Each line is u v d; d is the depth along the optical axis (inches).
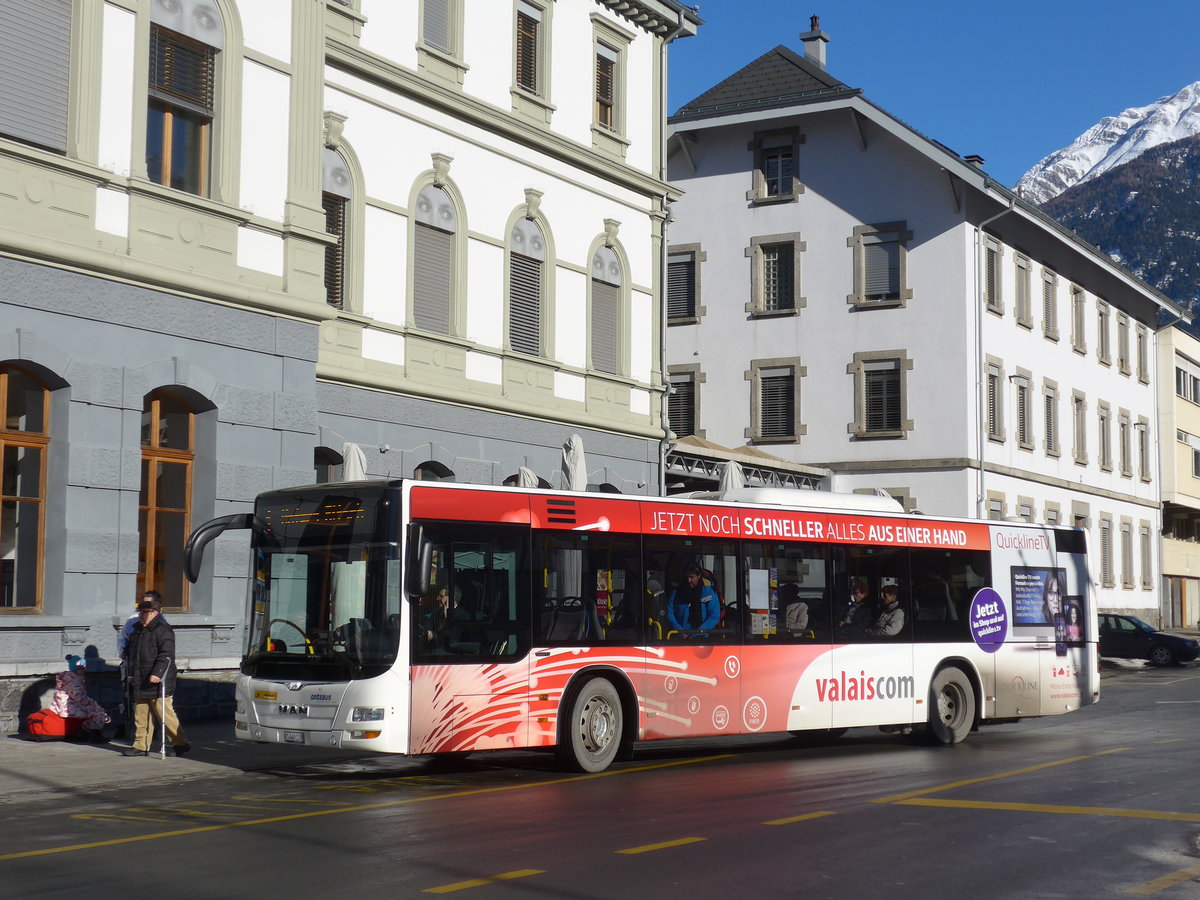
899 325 1768.0
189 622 784.3
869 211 1793.8
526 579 610.2
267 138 830.5
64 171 712.4
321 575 585.3
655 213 1254.9
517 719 598.5
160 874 375.9
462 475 1026.7
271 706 583.8
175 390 780.0
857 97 1761.8
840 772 618.5
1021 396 1889.8
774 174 1866.4
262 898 346.0
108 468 732.7
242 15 815.1
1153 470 2431.1
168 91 777.6
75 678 698.2
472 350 1043.3
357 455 838.5
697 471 1422.2
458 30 1035.3
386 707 561.3
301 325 847.1
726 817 476.7
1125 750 719.1
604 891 355.3
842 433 1790.1
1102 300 2207.2
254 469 814.5
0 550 697.0
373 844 421.7
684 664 660.1
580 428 1155.3
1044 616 827.4
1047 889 360.5
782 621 703.7
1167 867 389.7
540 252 1124.5
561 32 1144.8
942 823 464.1
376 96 965.2
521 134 1087.6
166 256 764.0
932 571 773.9
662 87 1272.1
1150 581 2394.2
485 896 348.5
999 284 1820.9
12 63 694.5
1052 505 1969.7
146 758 649.6
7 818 478.0
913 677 753.6
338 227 941.8
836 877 374.3
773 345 1840.6
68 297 714.8
